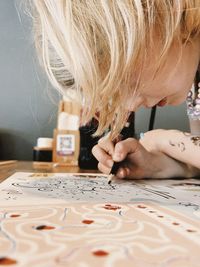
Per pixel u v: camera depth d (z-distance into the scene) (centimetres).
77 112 103
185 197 44
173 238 23
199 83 67
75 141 102
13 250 20
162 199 42
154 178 69
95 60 45
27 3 65
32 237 23
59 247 21
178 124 129
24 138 139
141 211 33
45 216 29
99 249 20
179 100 56
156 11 45
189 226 27
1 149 139
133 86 49
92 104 49
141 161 66
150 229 26
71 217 29
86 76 46
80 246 21
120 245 21
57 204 36
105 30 44
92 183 57
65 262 18
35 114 138
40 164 98
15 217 29
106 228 26
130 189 51
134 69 47
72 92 56
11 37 139
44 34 49
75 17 45
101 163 70
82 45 45
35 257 19
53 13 46
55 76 53
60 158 101
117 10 43
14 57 139
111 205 36
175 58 49
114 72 45
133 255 20
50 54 51
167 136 75
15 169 79
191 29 49
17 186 49
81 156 93
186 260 19
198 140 69
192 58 52
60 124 104
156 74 49
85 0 44
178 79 51
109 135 68
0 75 140
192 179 70
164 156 72
